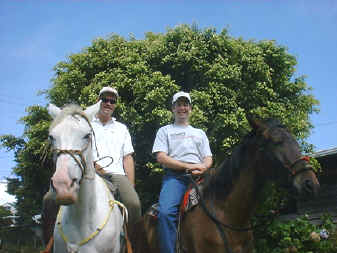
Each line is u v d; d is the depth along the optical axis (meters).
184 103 4.30
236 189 3.48
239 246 3.46
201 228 3.52
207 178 3.81
